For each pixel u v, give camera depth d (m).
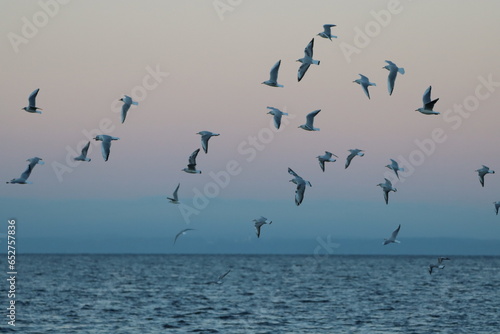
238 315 62.47
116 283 104.69
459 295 83.38
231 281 111.81
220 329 54.19
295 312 64.88
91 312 64.00
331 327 55.25
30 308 66.56
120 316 61.38
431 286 99.50
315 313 64.12
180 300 76.00
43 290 88.44
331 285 101.81
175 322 57.81
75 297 78.62
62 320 58.59
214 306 69.75
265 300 76.38
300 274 137.88
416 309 67.56
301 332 52.84
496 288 94.81
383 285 102.00
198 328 54.69
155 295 82.31
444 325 56.53
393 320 59.41
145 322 57.75
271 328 54.72
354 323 57.47
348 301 75.44
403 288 95.25
